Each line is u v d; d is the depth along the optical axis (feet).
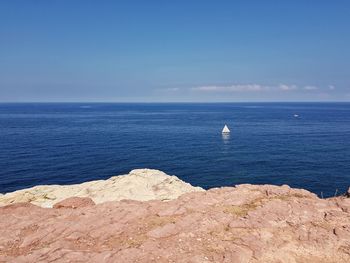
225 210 51.21
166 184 99.66
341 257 38.55
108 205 55.42
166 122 575.38
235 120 620.08
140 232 44.50
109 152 262.88
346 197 56.13
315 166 208.74
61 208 57.88
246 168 208.13
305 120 606.96
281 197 56.39
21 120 606.14
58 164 216.33
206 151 270.26
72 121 592.60
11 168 203.41
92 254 38.01
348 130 417.08
